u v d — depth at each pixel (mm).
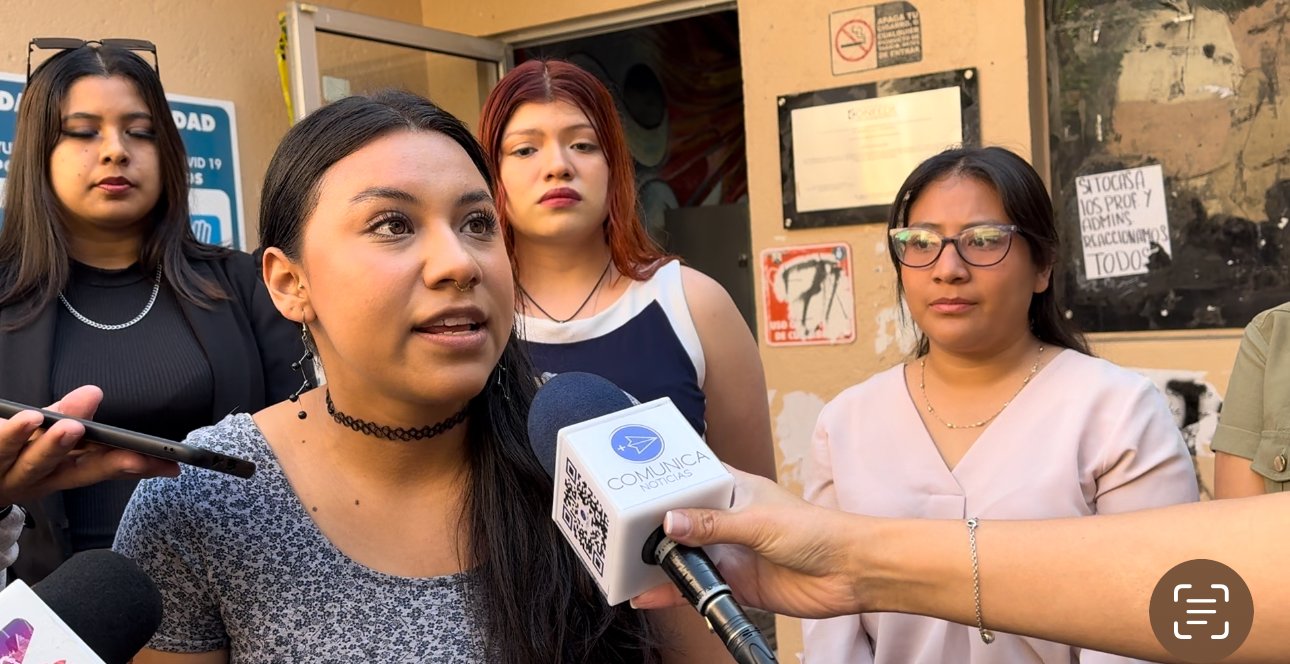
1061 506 1563
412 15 4090
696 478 971
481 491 1136
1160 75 2912
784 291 3389
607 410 1098
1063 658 1538
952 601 1020
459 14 4066
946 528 1040
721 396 2016
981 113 3035
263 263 1108
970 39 3037
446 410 1102
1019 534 1020
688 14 3768
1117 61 2967
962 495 1648
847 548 1029
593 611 1142
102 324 2066
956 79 3055
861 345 3273
